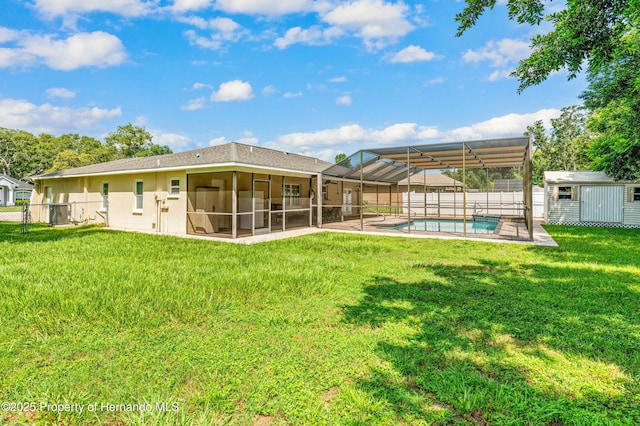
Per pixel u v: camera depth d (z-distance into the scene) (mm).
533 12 6168
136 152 51531
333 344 3221
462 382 2533
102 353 3035
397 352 3033
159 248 8938
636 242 10008
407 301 4547
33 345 3162
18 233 12516
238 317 3930
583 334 3426
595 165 15328
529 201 10648
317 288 5109
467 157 14578
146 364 2838
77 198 17547
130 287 4984
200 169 12211
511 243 10039
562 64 7047
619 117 13781
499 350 3092
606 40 6398
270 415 2201
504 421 2109
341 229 14703
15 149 49562
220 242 10352
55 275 5691
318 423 2100
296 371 2715
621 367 2779
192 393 2434
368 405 2262
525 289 5078
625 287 5117
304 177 15805
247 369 2750
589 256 7730
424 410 2229
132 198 14812
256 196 13531
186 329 3584
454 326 3666
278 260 7340
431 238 11312
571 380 2580
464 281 5586
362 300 4594
